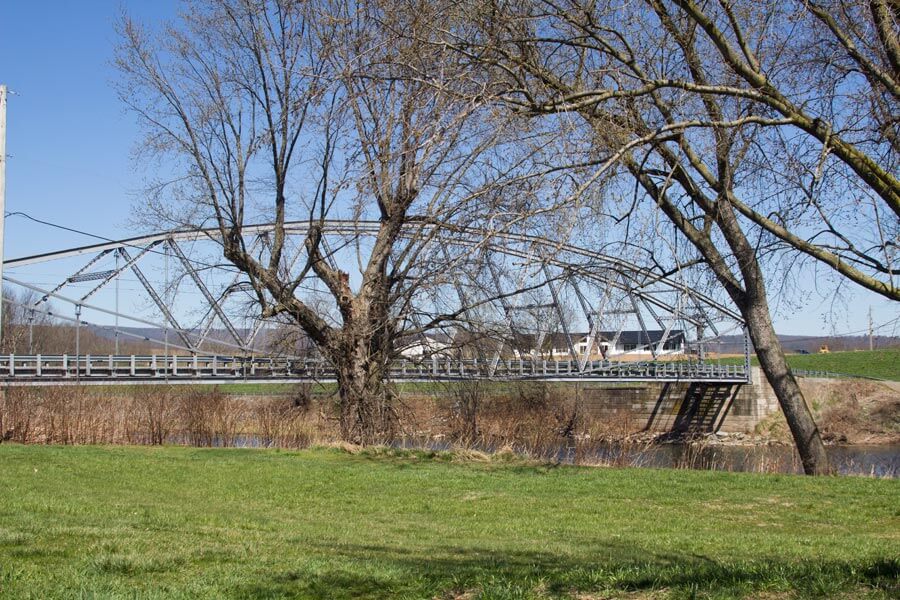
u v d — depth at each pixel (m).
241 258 29.28
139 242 53.56
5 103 26.41
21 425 32.25
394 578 8.30
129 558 8.74
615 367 53.47
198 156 28.45
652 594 7.61
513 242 16.30
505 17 12.88
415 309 30.03
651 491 18.06
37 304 53.47
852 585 7.67
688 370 58.03
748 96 11.16
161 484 18.77
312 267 30.48
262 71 27.31
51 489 17.33
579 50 14.41
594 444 34.88
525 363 44.25
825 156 10.64
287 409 35.66
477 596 7.55
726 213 18.00
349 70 16.55
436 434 37.56
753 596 7.41
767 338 23.94
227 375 46.16
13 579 7.61
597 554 10.87
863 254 12.38
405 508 16.16
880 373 63.25
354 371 29.42
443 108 13.12
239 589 7.75
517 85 13.00
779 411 66.00
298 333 34.06
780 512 15.70
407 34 16.09
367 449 25.67
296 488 18.53
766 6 12.19
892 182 10.90
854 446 55.00
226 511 14.93
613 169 12.32
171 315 47.44
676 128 10.84
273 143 27.94
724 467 36.50
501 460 24.00
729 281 19.47
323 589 7.89
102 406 35.44
